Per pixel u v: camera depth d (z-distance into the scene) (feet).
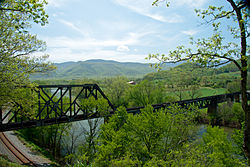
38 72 46.98
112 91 161.58
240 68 22.22
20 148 84.02
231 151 68.28
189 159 34.86
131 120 59.57
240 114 135.95
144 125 56.34
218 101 157.38
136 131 58.18
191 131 59.11
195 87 147.02
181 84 151.33
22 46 41.50
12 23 37.04
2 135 98.53
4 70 37.88
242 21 20.81
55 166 71.56
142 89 150.82
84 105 65.98
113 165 41.98
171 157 38.88
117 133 55.42
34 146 90.38
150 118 55.67
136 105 156.87
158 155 52.60
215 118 145.48
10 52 39.60
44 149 91.76
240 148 67.62
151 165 39.50
